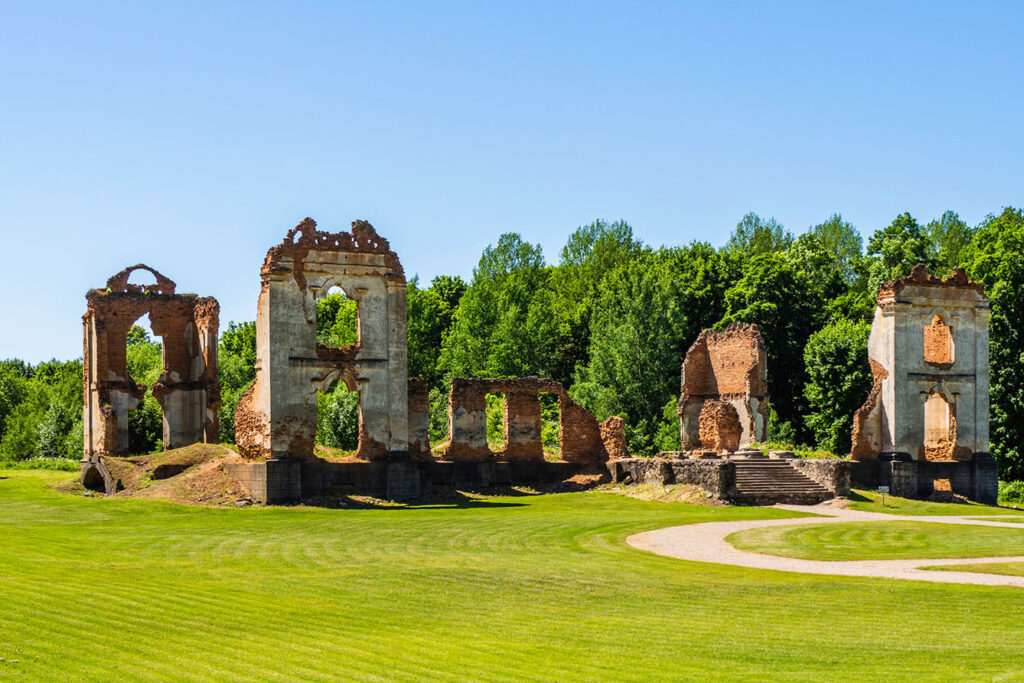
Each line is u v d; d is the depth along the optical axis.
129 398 64.44
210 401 63.78
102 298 64.25
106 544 33.16
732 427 60.62
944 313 61.25
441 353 103.75
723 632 21.47
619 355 85.19
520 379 61.09
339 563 30.14
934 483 59.62
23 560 28.58
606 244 118.94
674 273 97.69
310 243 52.78
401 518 43.03
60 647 19.14
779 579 27.91
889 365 59.97
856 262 98.38
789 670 18.45
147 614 22.11
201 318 64.69
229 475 50.66
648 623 22.31
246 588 25.77
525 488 57.69
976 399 61.53
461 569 29.22
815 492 52.97
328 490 51.22
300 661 18.64
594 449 62.06
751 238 136.38
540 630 21.61
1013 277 70.88
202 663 18.38
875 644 20.41
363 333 53.69
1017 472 69.62
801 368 88.56
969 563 30.98
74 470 67.19
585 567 29.88
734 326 67.75
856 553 33.28
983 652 19.75
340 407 71.88
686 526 40.69
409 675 17.88
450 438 58.94
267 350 51.38
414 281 113.69
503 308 100.94
